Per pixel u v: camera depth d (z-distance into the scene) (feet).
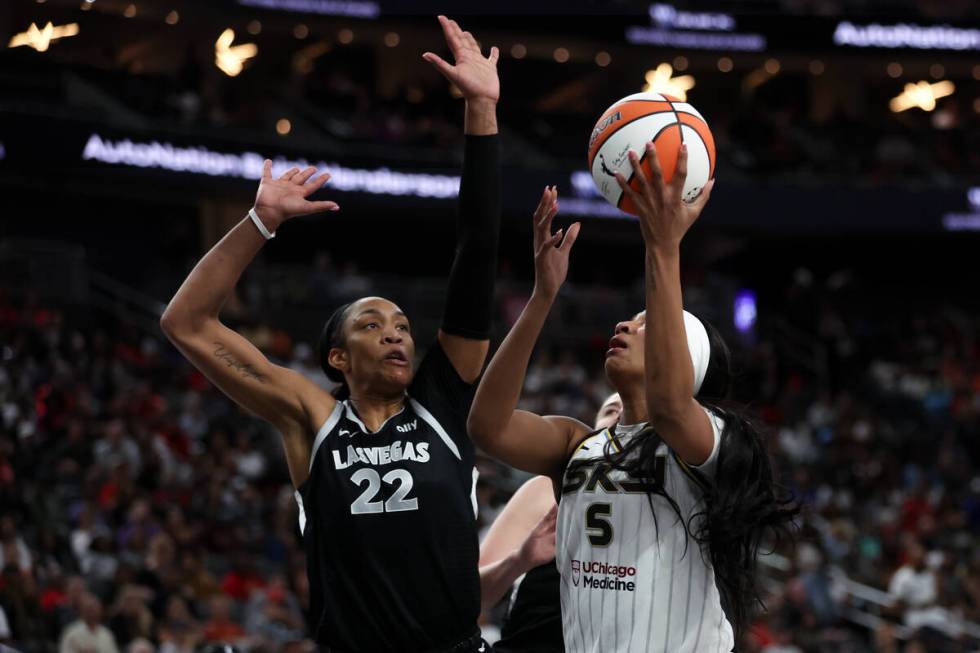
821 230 105.81
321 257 82.89
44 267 72.90
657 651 12.89
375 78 111.04
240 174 87.71
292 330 78.48
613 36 108.99
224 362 14.51
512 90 116.16
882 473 75.15
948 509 68.49
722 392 14.15
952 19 116.16
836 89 121.29
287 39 106.22
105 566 42.09
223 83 98.48
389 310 15.05
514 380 13.87
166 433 56.24
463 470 14.69
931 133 115.03
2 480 45.27
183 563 42.78
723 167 107.24
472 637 14.47
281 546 48.91
